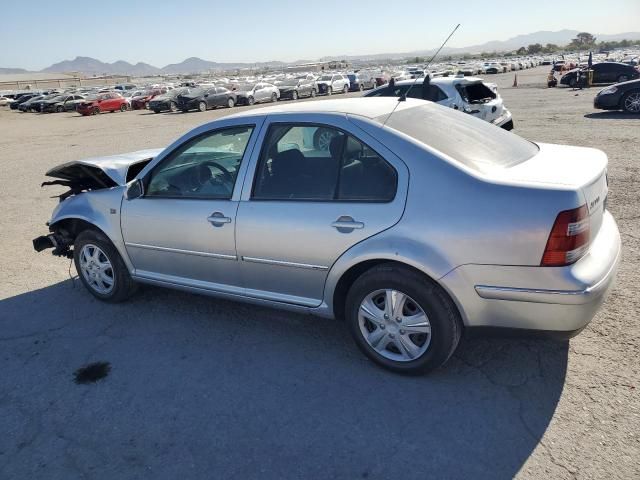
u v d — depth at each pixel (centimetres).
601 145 1005
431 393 300
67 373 349
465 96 1025
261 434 277
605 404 279
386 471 246
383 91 1102
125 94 5091
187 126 2200
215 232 358
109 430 289
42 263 571
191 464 260
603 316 369
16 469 265
